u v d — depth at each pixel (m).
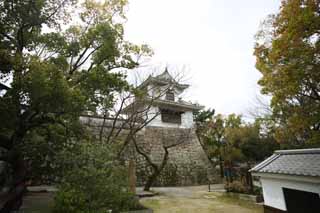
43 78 4.54
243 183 10.19
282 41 5.86
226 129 16.47
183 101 17.88
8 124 5.32
